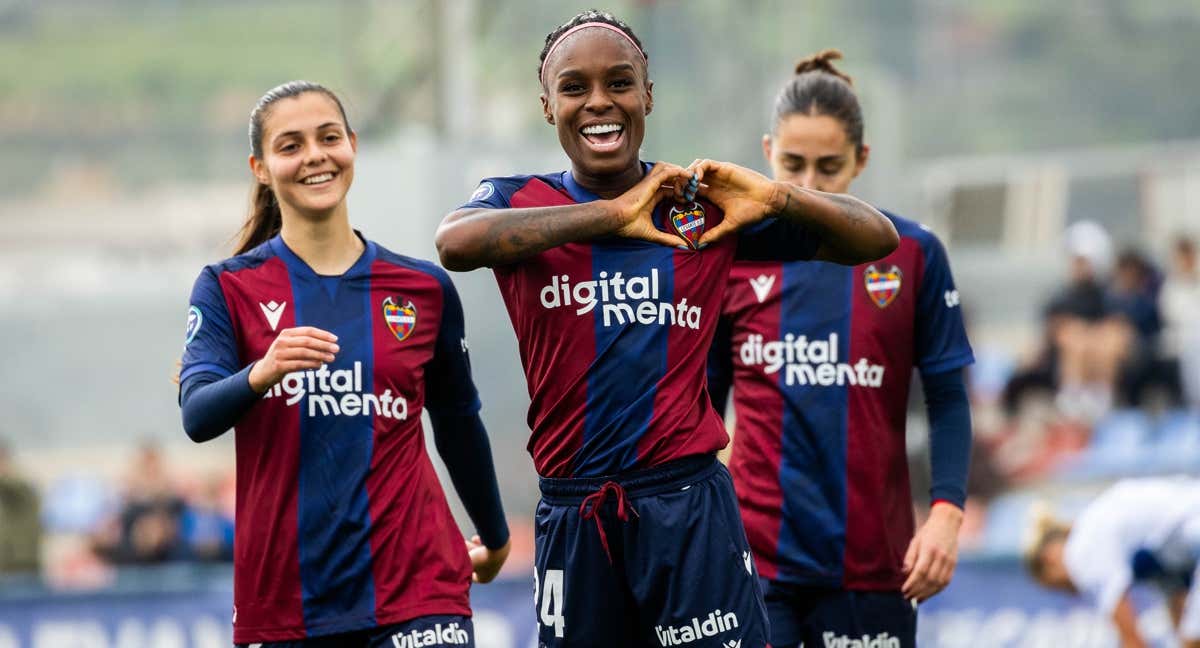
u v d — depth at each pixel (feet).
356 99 105.81
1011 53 185.68
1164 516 39.42
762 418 32.45
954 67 180.55
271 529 27.35
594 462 25.70
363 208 61.62
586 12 25.94
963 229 109.81
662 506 25.48
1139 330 83.15
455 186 61.67
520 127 122.93
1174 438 78.33
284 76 219.82
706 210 25.76
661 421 25.50
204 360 27.32
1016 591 51.34
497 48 126.00
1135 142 183.01
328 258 28.40
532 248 24.62
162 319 133.08
